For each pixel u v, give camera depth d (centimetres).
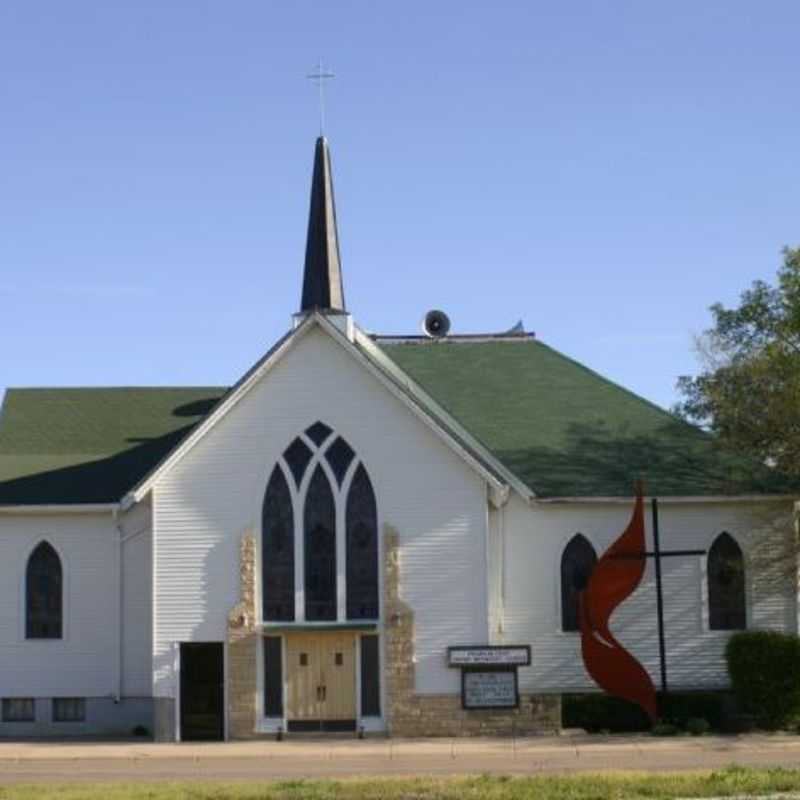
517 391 4806
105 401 5259
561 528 4369
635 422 4678
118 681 4603
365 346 4781
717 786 2742
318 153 4941
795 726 4088
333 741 4041
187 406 5259
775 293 4412
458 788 2773
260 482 4206
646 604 4353
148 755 3719
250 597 4156
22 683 4606
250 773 3344
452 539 4188
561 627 4334
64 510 4634
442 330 5084
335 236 4922
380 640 4172
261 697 4144
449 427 4491
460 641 4159
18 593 4638
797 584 4388
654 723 4103
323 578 4184
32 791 2834
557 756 3544
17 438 5059
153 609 4172
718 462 4488
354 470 4212
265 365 4206
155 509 4203
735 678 4150
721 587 4394
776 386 4341
